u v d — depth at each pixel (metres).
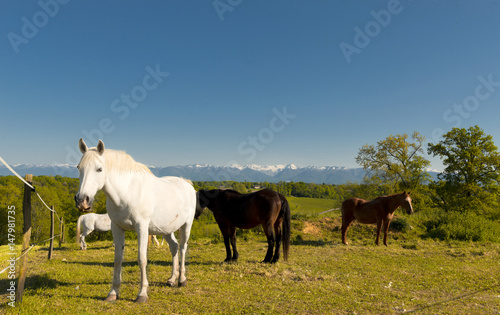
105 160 3.95
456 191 29.92
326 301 4.52
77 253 8.62
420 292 5.16
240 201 7.45
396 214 15.71
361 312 4.13
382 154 34.28
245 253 8.81
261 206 7.19
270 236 7.17
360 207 10.82
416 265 7.39
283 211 7.39
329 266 7.11
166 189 4.80
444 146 31.77
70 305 3.99
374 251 9.34
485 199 28.58
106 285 5.09
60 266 6.54
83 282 5.28
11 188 29.08
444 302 4.58
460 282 5.79
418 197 30.67
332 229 13.21
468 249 9.84
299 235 11.78
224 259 7.82
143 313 3.83
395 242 11.31
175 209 4.86
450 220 13.66
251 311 4.05
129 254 8.52
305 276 5.99
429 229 13.55
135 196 4.17
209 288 5.03
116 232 4.39
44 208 29.62
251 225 7.43
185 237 5.36
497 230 12.99
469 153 30.31
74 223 34.09
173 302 4.29
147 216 4.32
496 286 5.48
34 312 3.66
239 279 5.70
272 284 5.37
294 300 4.54
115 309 3.93
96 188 3.80
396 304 4.48
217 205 7.67
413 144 33.34
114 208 4.16
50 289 4.74
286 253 7.26
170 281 5.13
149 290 4.80
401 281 5.85
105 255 8.30
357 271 6.66
